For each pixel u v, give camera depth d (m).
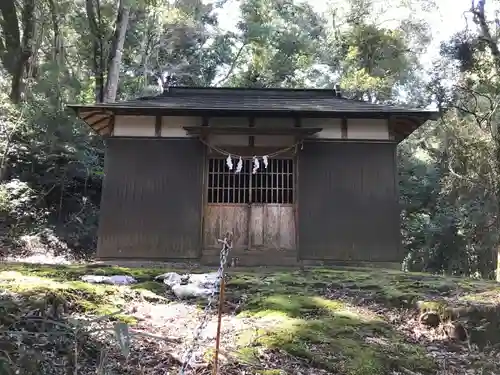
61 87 16.36
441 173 19.00
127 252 9.45
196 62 29.28
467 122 14.91
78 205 15.88
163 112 9.63
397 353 4.46
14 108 14.47
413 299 5.95
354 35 26.09
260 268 8.92
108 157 9.79
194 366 3.64
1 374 2.73
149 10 21.88
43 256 12.66
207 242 9.59
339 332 4.76
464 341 5.11
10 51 14.44
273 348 4.12
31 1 15.07
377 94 24.55
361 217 9.67
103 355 3.48
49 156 14.87
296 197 9.73
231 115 9.80
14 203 13.16
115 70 16.97
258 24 28.19
